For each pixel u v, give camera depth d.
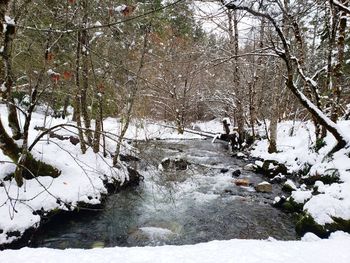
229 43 13.17
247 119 22.94
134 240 7.91
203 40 12.20
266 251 5.13
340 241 5.86
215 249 5.18
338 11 11.95
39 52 8.18
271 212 9.70
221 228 8.64
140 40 11.68
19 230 7.25
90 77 11.61
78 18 9.01
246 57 18.20
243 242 5.59
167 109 26.00
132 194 10.84
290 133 18.33
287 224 8.86
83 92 10.98
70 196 8.86
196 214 9.53
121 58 10.87
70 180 9.55
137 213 9.47
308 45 18.19
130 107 10.91
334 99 12.38
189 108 27.06
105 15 9.57
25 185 8.51
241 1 6.82
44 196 8.44
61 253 4.95
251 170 14.47
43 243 7.64
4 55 7.10
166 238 8.03
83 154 11.43
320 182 9.98
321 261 4.87
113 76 11.23
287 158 14.78
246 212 9.70
